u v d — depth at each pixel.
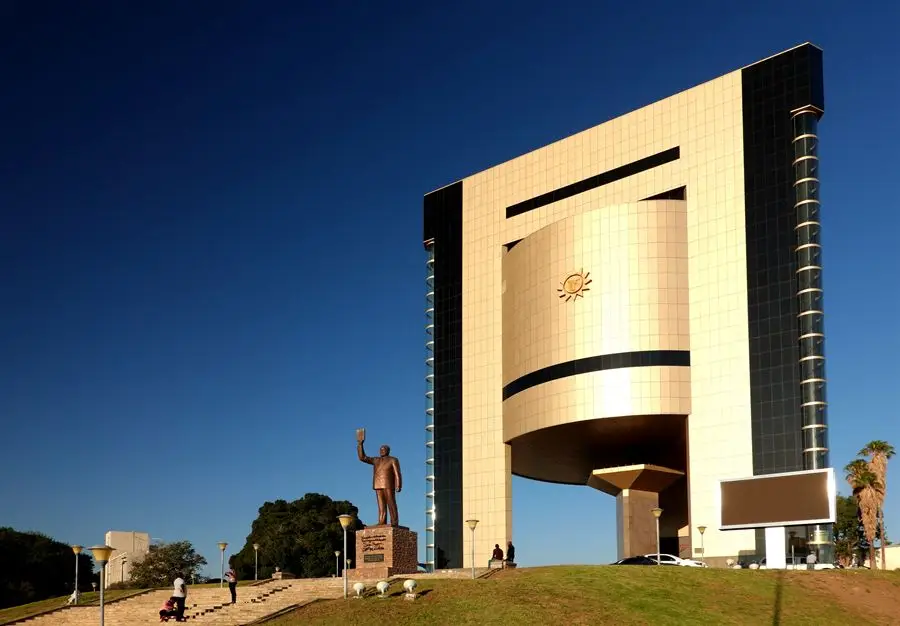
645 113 104.12
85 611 61.62
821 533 81.12
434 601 53.44
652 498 104.19
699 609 51.69
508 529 108.75
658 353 95.38
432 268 124.19
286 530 140.25
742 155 95.56
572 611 50.25
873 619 52.88
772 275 91.25
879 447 93.50
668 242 97.69
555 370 101.12
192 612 57.28
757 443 88.44
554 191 111.69
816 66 93.88
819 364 87.19
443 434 116.88
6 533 127.25
